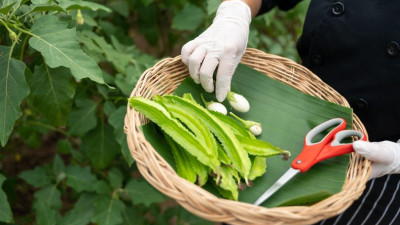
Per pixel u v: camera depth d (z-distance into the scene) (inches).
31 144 54.1
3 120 37.4
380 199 41.6
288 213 32.3
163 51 70.5
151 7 61.9
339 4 40.3
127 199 51.0
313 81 42.2
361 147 36.0
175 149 37.4
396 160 37.2
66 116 42.5
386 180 41.5
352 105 41.6
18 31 39.7
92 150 49.6
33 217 57.9
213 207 32.5
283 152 37.4
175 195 33.1
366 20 39.3
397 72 38.6
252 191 36.8
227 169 36.5
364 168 36.3
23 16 39.9
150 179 33.8
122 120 45.5
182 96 40.9
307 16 43.3
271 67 43.1
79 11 42.6
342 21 40.3
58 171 49.8
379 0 39.0
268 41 60.5
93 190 49.0
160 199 48.0
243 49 41.7
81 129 47.9
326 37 41.3
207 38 40.6
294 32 77.1
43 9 37.4
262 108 41.4
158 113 37.1
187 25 54.1
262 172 37.4
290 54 64.5
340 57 41.3
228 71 40.1
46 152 63.7
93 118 48.2
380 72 39.4
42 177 50.1
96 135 49.6
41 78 40.8
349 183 35.6
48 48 36.6
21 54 40.6
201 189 32.9
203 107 39.9
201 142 36.4
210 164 35.8
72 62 36.5
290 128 40.6
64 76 41.0
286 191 36.5
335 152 37.4
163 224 52.4
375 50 39.3
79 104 47.9
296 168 36.6
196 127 37.9
